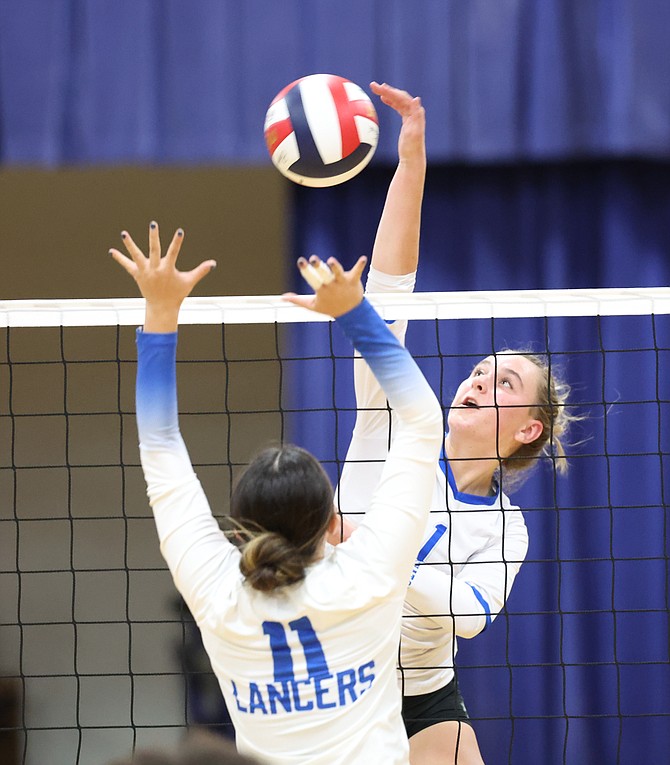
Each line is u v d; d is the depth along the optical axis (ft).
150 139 36.83
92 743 49.11
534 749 40.52
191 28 37.04
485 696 40.63
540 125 37.68
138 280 14.69
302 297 14.39
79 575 49.93
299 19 37.11
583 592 40.70
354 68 37.04
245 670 13.99
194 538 14.51
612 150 37.65
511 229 40.88
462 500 21.75
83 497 50.03
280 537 13.97
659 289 21.03
